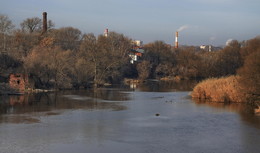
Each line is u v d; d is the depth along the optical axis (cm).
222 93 6206
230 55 15325
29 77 8150
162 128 3866
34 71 8319
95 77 10806
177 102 6266
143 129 3806
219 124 4075
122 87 10331
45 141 3244
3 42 10769
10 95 7150
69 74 9694
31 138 3353
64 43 14600
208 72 15338
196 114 4812
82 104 5919
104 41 12281
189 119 4416
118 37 15238
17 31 12425
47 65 8612
